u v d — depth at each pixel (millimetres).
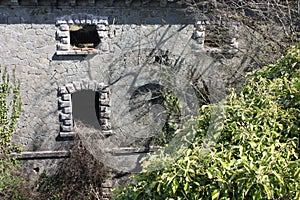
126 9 8867
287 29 8305
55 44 9094
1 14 8828
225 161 2859
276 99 3391
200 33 8844
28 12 8883
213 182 2801
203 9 8891
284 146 2961
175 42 8680
